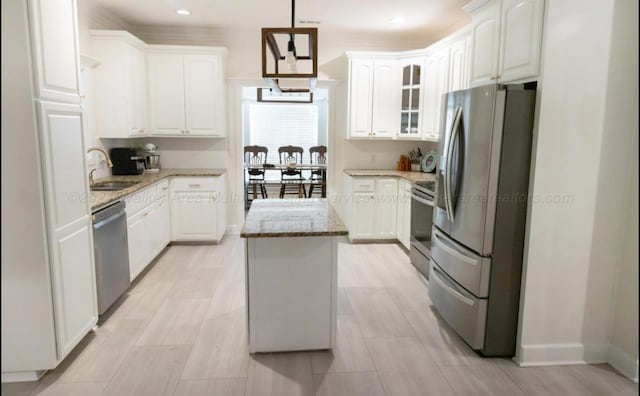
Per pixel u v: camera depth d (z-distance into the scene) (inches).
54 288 90.0
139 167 182.7
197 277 155.5
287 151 345.1
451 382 92.7
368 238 202.4
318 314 102.8
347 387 90.5
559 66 90.1
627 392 89.8
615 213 96.0
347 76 201.3
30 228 84.9
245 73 205.2
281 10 169.8
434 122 183.2
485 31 117.3
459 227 109.5
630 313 95.3
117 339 109.1
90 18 162.6
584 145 93.2
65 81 94.7
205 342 108.3
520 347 100.1
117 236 126.6
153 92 192.2
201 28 199.6
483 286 100.3
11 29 79.7
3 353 88.0
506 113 93.7
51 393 86.7
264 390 89.0
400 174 197.6
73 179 97.9
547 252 97.0
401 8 165.2
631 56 90.7
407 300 137.1
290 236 92.7
